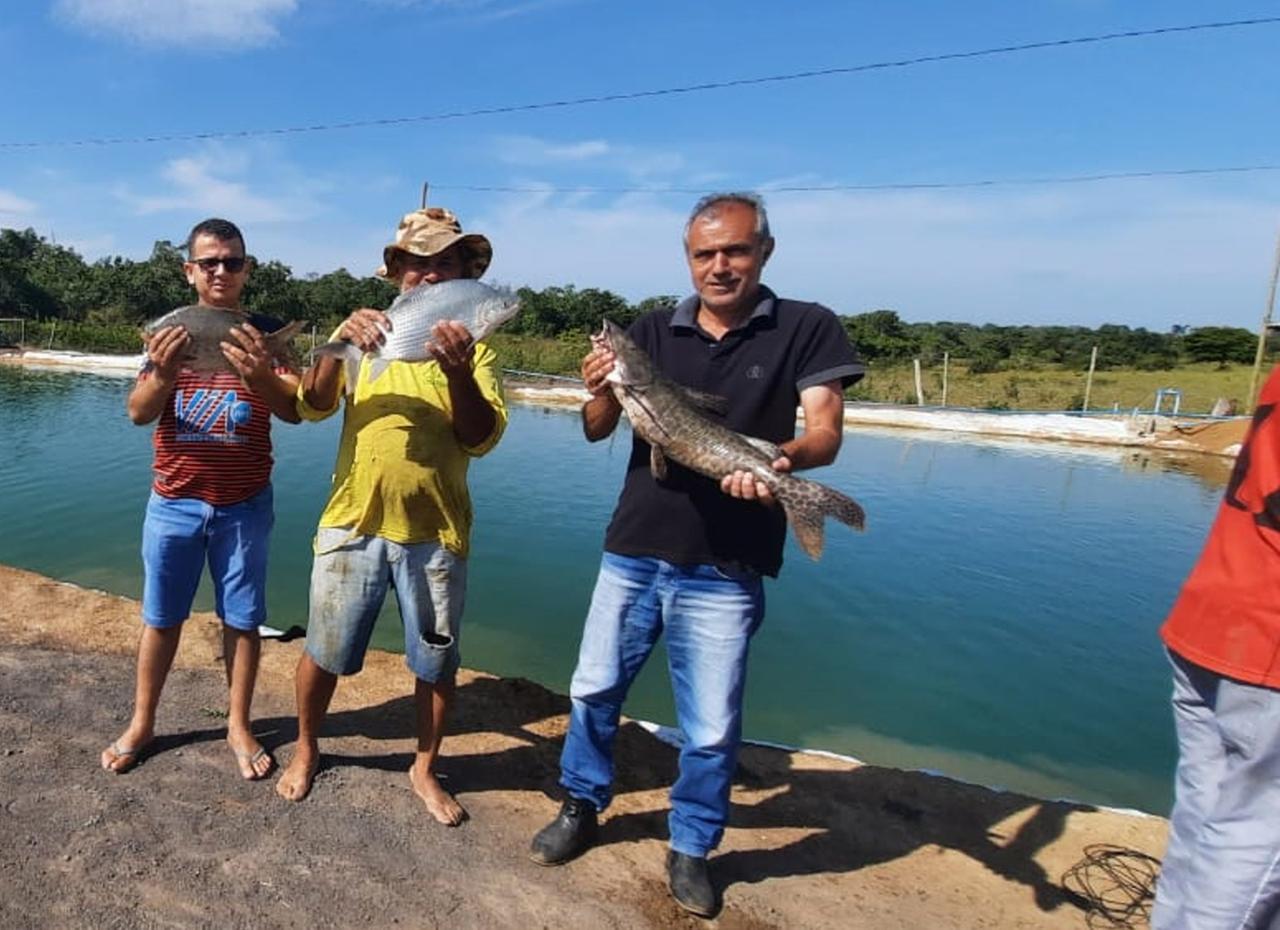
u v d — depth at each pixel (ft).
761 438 10.11
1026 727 22.39
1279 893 7.36
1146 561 39.68
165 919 9.25
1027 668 26.27
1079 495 55.72
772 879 11.14
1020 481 60.08
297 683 11.68
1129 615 31.60
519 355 122.31
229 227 11.45
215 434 11.52
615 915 10.09
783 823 12.59
